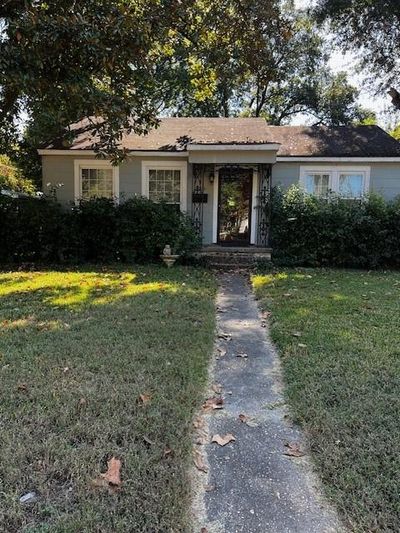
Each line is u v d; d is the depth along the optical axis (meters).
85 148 11.33
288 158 11.48
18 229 10.59
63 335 4.51
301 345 4.29
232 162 10.59
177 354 4.00
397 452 2.42
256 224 11.76
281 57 21.33
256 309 6.23
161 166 11.56
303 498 2.15
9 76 5.98
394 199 11.09
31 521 1.90
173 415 2.87
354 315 5.44
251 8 9.26
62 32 5.93
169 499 2.07
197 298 6.50
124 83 7.95
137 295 6.62
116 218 10.62
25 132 13.32
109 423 2.71
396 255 10.38
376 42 16.86
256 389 3.46
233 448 2.60
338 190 11.66
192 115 22.75
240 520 2.00
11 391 3.15
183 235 10.45
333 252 10.48
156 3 8.12
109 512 1.96
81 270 9.45
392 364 3.76
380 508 2.03
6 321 5.09
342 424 2.74
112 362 3.75
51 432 2.60
